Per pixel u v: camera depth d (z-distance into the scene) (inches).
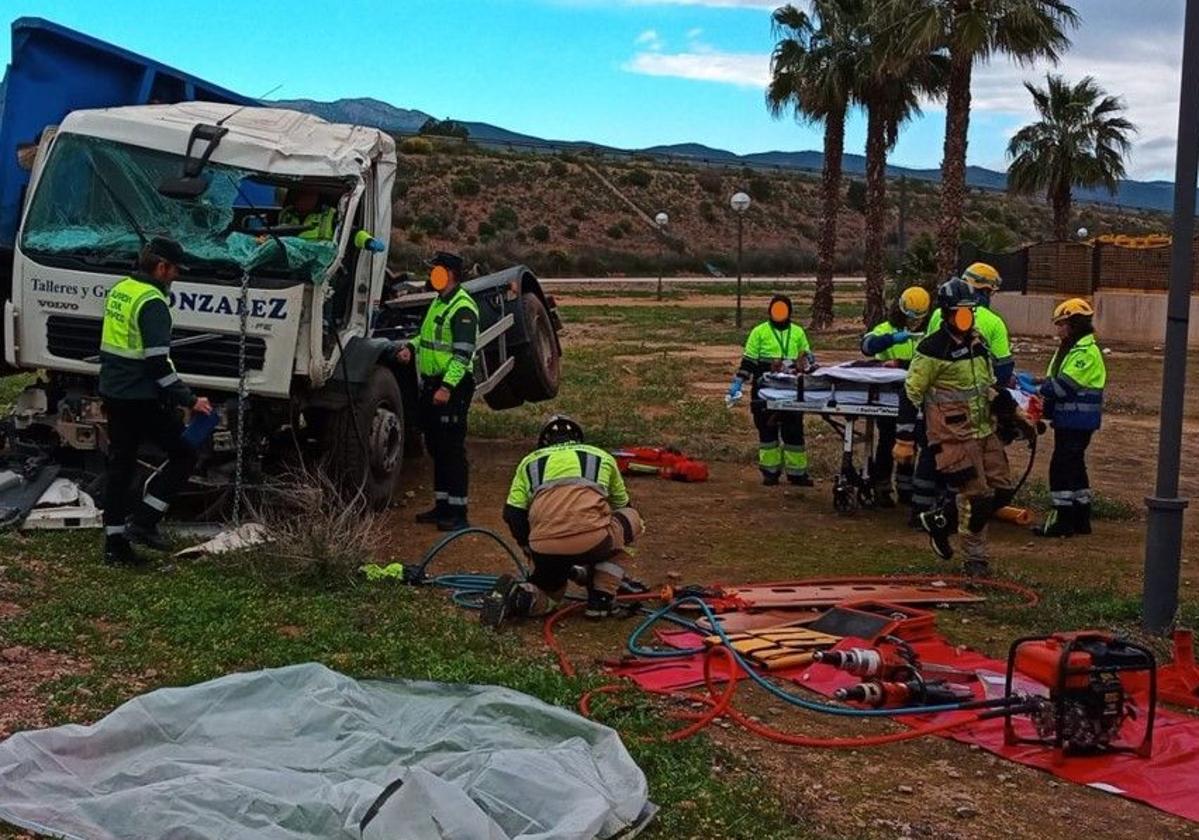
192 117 376.5
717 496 454.6
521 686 236.5
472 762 185.9
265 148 358.6
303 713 203.8
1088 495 401.7
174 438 323.3
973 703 229.8
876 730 230.8
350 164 367.9
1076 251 1288.1
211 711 203.6
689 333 1322.6
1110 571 354.9
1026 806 199.8
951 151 1143.6
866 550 374.3
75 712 213.3
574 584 317.4
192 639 256.8
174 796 172.7
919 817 193.6
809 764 213.9
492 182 3206.2
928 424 338.0
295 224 370.6
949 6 1098.7
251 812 170.6
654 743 212.5
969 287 338.3
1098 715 215.9
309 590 302.0
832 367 429.4
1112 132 1760.6
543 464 294.0
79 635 257.4
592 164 3484.3
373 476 386.3
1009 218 3976.4
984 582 330.0
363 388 375.9
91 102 406.0
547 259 2888.8
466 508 388.5
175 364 347.3
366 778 185.3
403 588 310.0
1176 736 227.0
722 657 265.3
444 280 377.4
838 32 1363.2
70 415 358.9
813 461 519.5
